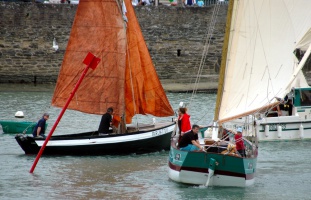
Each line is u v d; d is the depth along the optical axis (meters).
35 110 112.94
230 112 68.94
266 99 69.88
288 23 70.94
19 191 62.44
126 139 76.56
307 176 69.75
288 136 90.69
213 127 68.25
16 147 82.00
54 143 75.69
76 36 80.06
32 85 145.88
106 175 68.31
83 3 79.44
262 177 69.12
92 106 80.12
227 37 69.56
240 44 69.69
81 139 75.75
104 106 79.88
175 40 149.88
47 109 113.75
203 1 166.25
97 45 79.88
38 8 145.50
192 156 62.00
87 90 80.19
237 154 63.69
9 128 93.00
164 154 78.44
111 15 79.31
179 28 149.75
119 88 79.44
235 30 69.56
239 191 62.84
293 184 66.31
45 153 76.25
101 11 79.44
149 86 81.25
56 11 145.88
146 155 77.75
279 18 70.75
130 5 80.12
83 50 80.00
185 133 63.53
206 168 62.19
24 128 92.88
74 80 80.25
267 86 70.31
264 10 70.38
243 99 69.50
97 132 79.38
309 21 77.00
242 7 69.50
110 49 79.69
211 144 65.69
